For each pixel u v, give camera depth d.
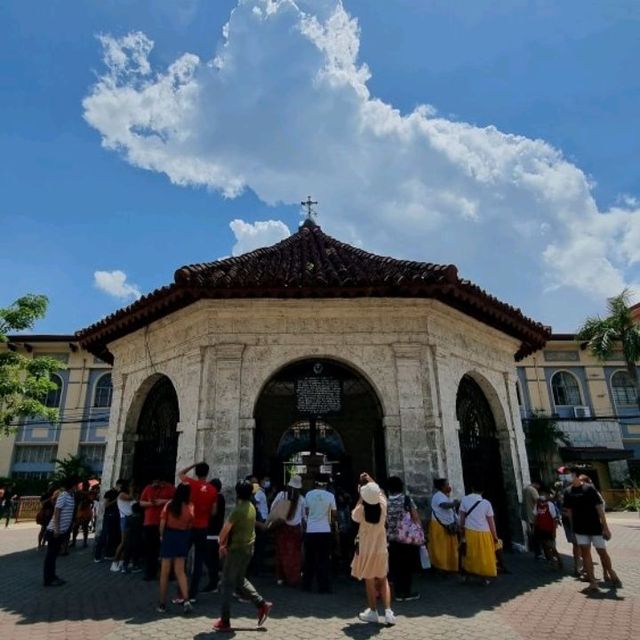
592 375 32.19
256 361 9.48
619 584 7.66
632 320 24.80
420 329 9.87
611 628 5.69
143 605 6.70
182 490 6.64
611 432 31.00
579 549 8.47
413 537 7.00
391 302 9.80
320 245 12.98
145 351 11.27
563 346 32.66
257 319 9.74
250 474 8.80
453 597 7.09
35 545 14.22
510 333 11.98
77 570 9.44
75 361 30.73
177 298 9.39
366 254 12.27
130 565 9.12
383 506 6.28
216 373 9.38
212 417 9.13
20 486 27.48
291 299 9.57
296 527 8.05
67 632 5.64
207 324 9.66
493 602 6.84
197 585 6.83
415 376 9.53
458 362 10.53
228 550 5.83
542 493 10.21
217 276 9.21
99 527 10.90
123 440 11.21
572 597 7.11
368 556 6.05
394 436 9.14
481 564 7.68
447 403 9.73
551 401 31.61
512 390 12.03
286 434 18.31
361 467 17.19
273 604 6.70
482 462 10.94
